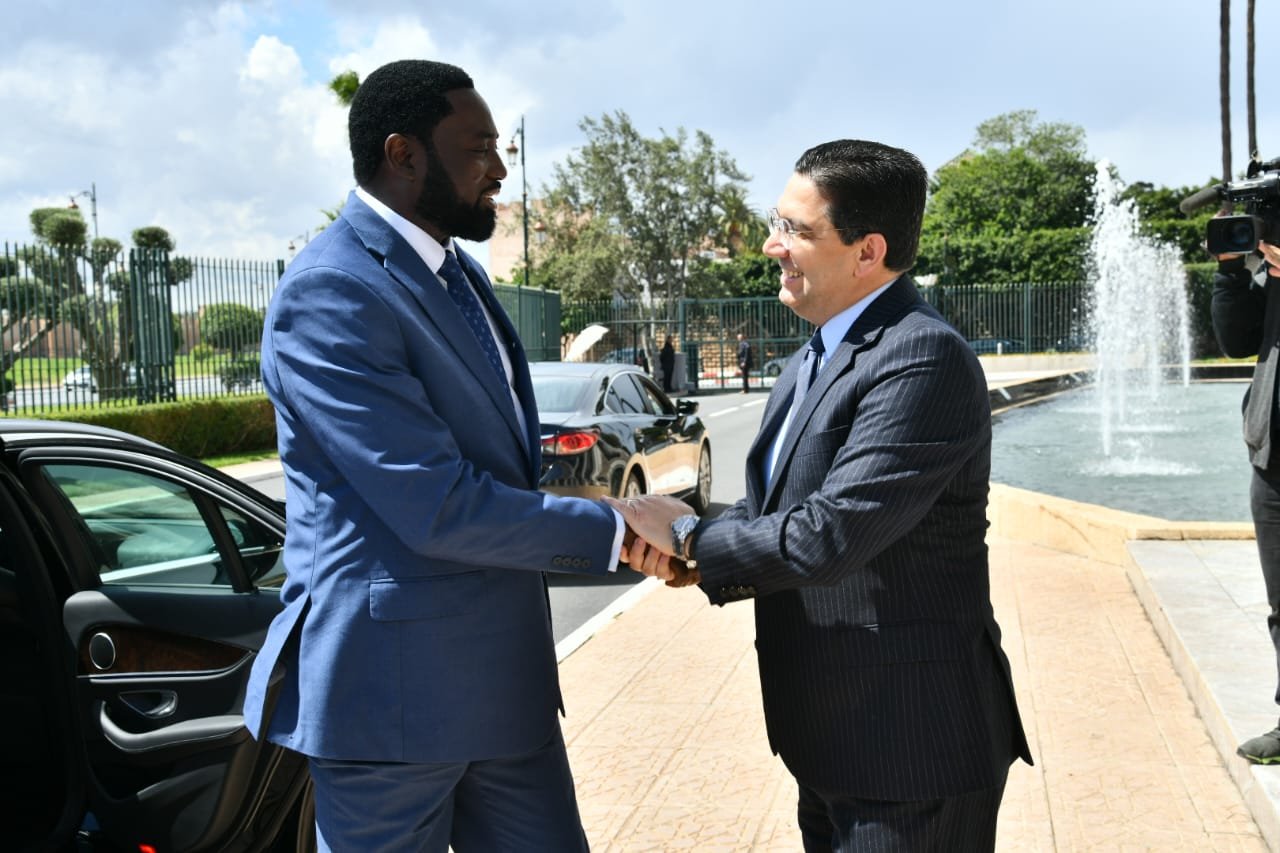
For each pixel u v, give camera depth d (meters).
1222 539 6.68
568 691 4.91
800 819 2.27
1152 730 4.15
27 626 2.73
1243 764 3.56
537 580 2.15
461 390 2.01
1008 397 19.67
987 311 35.31
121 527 2.84
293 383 1.93
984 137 69.44
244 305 18.56
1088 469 11.62
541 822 2.15
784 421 2.20
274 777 2.67
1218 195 3.32
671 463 9.31
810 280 2.05
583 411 8.15
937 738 1.93
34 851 2.56
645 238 46.66
